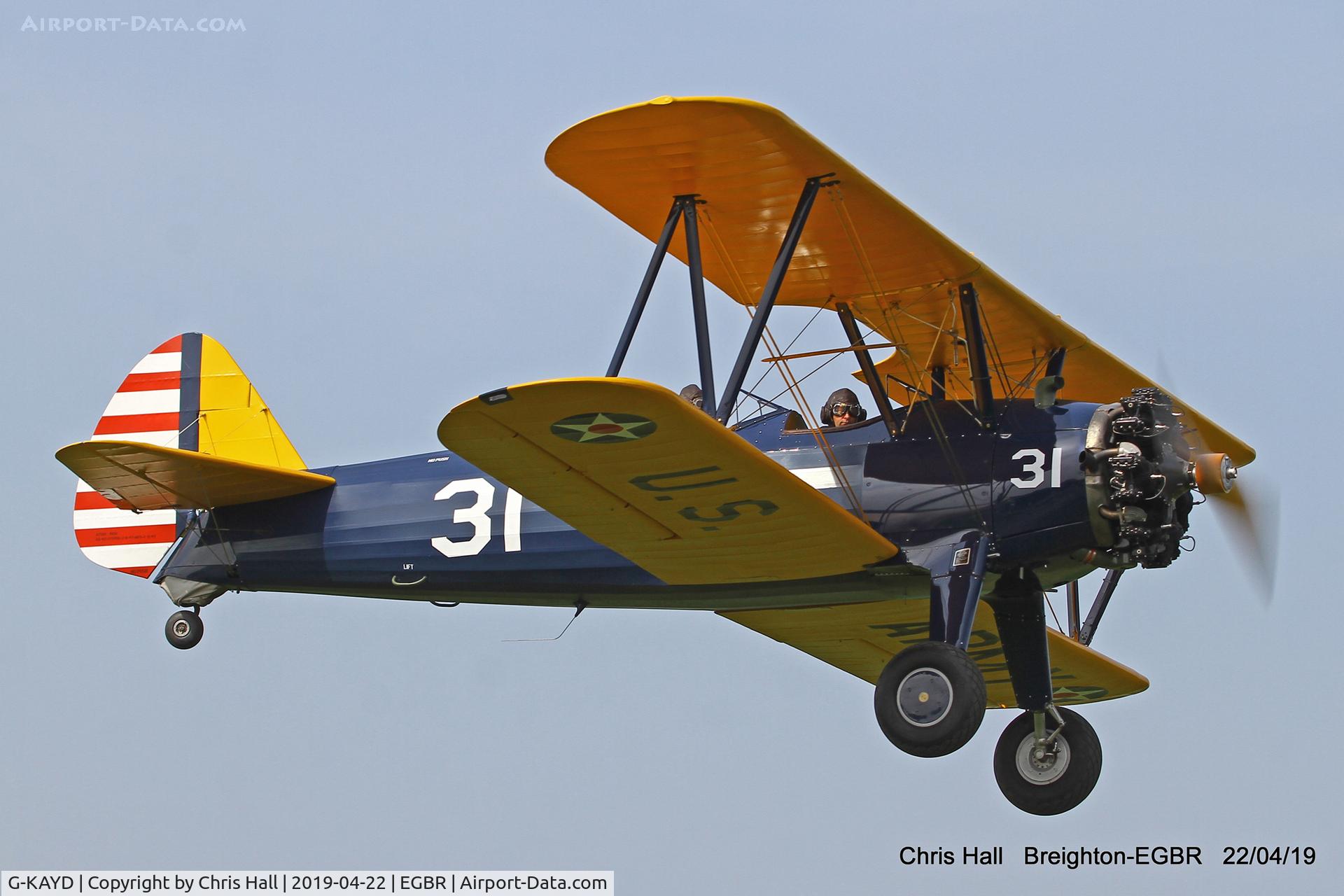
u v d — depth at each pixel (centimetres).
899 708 2725
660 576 3147
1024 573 2977
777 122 2597
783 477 2666
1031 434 2950
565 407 2406
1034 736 3259
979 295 3081
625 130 2639
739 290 3228
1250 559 3089
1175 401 3192
